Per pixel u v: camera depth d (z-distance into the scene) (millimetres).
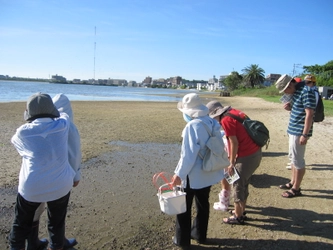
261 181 5918
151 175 6344
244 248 3520
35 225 3232
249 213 4469
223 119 3875
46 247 3424
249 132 3820
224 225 4109
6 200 4766
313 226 4047
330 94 52812
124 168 6777
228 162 3371
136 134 11289
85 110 20578
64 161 2879
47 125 2738
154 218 4328
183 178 3178
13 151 7859
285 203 4809
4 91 48469
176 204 3166
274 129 12891
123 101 35031
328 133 11672
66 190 2889
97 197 5035
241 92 88438
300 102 4695
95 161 7262
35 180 2697
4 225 3963
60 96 3439
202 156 3295
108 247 3531
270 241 3670
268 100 45875
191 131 3188
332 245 3574
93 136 10555
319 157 7703
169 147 9211
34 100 2775
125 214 4430
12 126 12062
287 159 7723
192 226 3730
